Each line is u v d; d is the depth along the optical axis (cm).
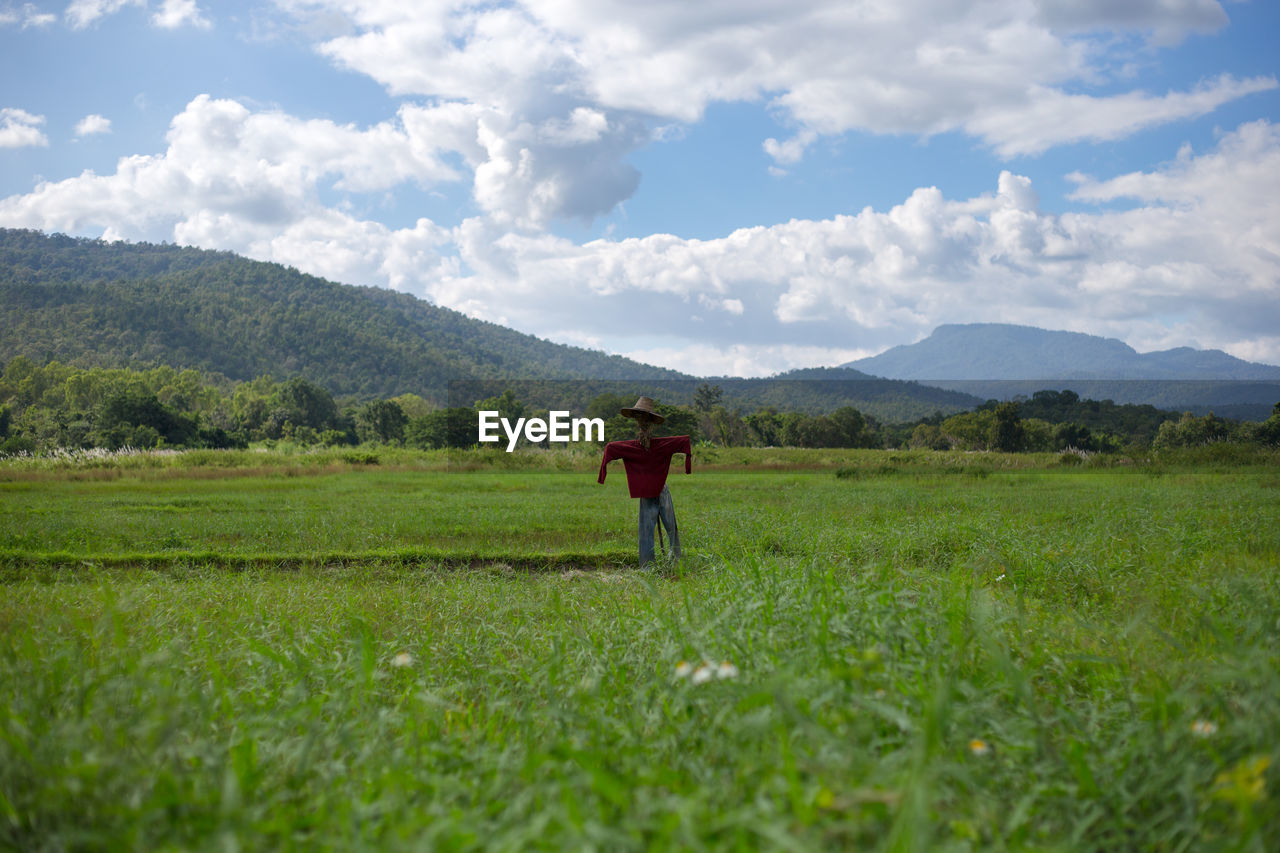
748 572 554
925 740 197
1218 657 343
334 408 12581
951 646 343
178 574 862
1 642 388
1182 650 357
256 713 345
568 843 183
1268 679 254
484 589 701
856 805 195
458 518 1297
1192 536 805
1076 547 756
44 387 13650
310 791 262
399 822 224
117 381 13125
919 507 1302
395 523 1241
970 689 276
